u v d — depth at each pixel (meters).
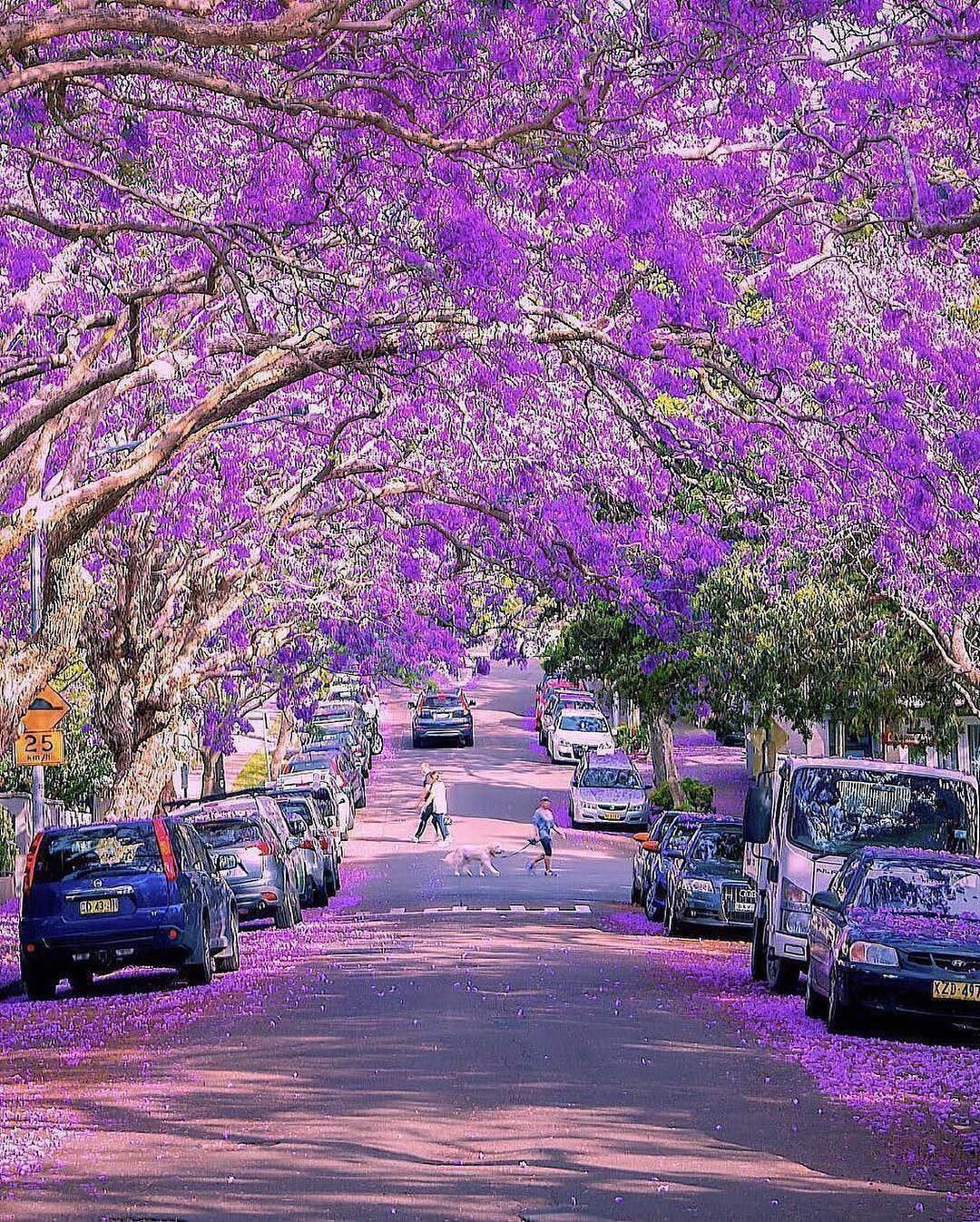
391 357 18.19
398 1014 15.91
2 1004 19.16
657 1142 9.91
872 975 14.75
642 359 18.70
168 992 19.14
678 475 27.28
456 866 41.97
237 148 17.53
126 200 18.03
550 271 17.45
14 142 15.06
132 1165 9.36
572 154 16.53
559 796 63.00
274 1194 8.55
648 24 15.74
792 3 15.51
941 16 17.27
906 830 19.30
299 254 17.25
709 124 17.88
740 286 19.50
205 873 20.80
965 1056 13.87
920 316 20.86
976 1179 9.12
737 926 26.42
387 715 98.06
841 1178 9.09
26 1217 8.15
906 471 20.23
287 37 10.15
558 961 21.70
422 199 16.08
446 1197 8.46
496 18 15.45
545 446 25.78
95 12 9.99
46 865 19.22
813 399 20.83
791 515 24.94
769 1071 12.81
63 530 19.73
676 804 53.06
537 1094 11.48
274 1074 12.48
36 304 17.55
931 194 17.70
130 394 25.98
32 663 21.39
